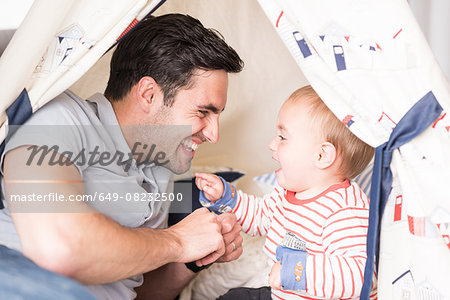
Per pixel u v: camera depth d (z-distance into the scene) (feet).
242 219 5.16
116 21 3.89
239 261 5.69
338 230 4.25
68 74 3.94
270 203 5.12
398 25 3.71
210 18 6.39
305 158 4.56
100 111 4.71
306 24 3.69
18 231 3.44
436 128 3.61
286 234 4.57
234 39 6.67
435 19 8.03
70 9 3.84
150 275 5.27
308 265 3.99
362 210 4.36
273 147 4.79
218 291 5.61
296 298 4.47
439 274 3.51
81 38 3.86
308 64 3.71
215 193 5.10
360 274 3.95
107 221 3.68
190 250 4.26
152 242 3.95
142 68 4.62
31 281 3.06
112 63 4.90
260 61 6.91
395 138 3.55
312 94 4.63
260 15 6.57
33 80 3.92
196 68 4.58
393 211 3.72
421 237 3.52
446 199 3.51
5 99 3.84
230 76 6.96
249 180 7.47
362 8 3.72
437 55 8.10
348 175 4.65
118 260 3.63
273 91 7.16
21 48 3.70
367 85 3.62
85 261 3.45
